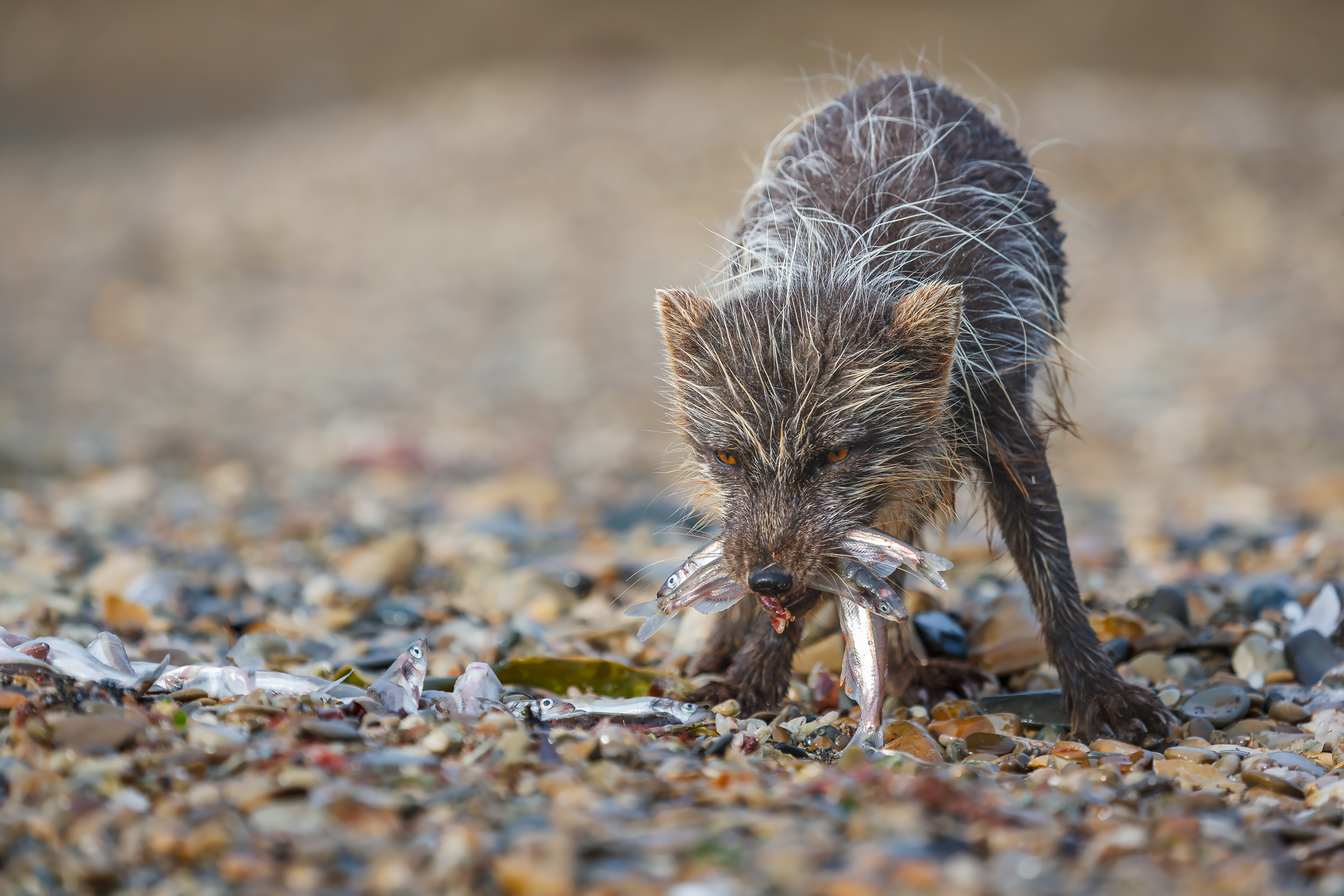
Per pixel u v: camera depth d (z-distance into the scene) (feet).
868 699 23.99
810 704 29.17
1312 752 25.13
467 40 235.61
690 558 25.39
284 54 240.12
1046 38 213.25
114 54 245.04
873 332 24.98
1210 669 31.24
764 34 224.53
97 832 17.30
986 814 18.40
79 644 24.90
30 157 177.99
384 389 89.35
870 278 26.73
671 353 26.21
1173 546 44.57
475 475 67.00
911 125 28.55
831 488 24.73
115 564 39.58
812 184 28.43
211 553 44.16
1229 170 119.24
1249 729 26.63
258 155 162.71
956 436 26.71
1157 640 32.04
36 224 140.67
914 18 228.22
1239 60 199.21
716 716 25.62
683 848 16.88
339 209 137.28
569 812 17.89
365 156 152.25
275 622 34.76
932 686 29.73
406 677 23.93
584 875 16.25
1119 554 44.57
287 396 87.20
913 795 18.69
